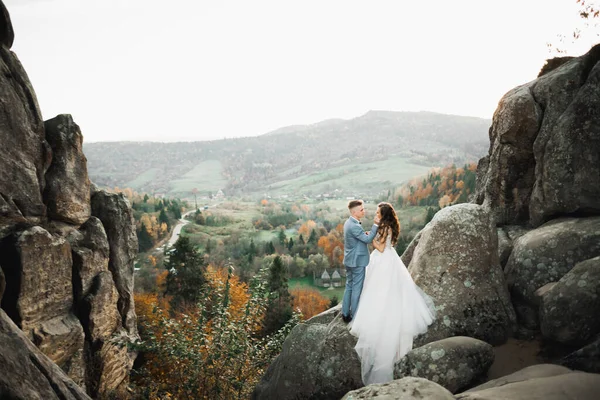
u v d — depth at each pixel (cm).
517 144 840
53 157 1127
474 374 494
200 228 16212
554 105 776
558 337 513
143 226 11875
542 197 774
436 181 16112
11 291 954
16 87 992
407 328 582
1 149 942
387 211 632
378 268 618
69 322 1119
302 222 19238
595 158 673
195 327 977
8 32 973
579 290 506
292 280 10531
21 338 500
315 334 639
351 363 588
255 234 15900
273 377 661
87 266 1200
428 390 389
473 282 622
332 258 11669
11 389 442
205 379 931
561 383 362
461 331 589
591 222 655
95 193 1422
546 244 660
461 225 650
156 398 998
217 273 3794
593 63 757
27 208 1021
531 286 640
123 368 1398
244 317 1027
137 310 3703
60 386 498
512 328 599
